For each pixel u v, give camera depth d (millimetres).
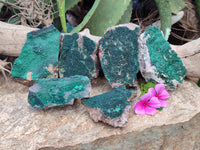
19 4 375
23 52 335
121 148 289
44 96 298
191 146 311
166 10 385
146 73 326
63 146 266
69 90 298
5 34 347
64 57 333
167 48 329
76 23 465
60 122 295
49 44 338
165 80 328
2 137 277
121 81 326
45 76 333
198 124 299
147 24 452
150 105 303
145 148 295
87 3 487
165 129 286
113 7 370
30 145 268
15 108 315
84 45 328
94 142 272
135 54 323
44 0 380
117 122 280
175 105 311
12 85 356
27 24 377
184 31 483
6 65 376
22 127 289
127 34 323
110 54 326
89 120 296
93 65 330
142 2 481
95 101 295
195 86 346
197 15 463
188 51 337
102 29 377
